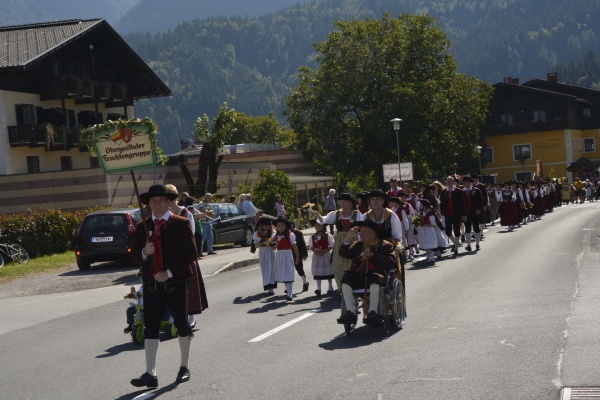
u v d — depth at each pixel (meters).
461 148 66.56
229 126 42.81
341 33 64.81
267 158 70.88
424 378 8.30
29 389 9.01
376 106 63.56
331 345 10.48
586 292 13.91
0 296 19.08
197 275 11.20
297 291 17.02
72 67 46.62
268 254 16.42
